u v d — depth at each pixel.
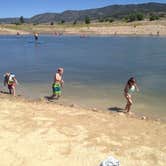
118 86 25.64
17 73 31.89
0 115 16.84
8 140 13.81
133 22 133.12
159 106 19.81
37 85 25.94
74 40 85.38
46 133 14.54
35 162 12.12
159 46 62.84
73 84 26.44
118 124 15.88
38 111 17.69
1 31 123.31
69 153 12.78
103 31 116.69
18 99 20.72
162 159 12.35
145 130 15.13
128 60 42.06
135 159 12.34
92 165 11.95
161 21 125.19
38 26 134.62
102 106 19.83
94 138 14.06
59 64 38.53
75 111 17.95
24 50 56.91
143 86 25.50
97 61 41.19
